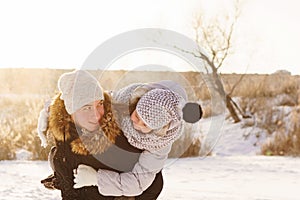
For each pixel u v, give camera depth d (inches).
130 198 112.2
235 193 319.9
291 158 531.5
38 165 447.2
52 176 120.6
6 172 402.3
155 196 116.2
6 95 782.5
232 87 794.8
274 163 482.9
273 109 738.8
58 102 110.3
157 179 115.6
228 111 752.3
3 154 483.5
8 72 855.1
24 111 581.9
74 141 108.1
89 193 111.4
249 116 735.7
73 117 107.0
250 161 494.0
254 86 788.6
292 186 353.7
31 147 494.9
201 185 349.1
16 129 507.2
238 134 689.0
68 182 112.4
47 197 294.2
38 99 515.2
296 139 565.0
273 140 605.0
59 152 111.5
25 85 796.6
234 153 616.1
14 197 294.2
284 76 826.2
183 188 332.2
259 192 326.0
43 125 115.7
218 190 329.4
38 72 655.8
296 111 668.1
